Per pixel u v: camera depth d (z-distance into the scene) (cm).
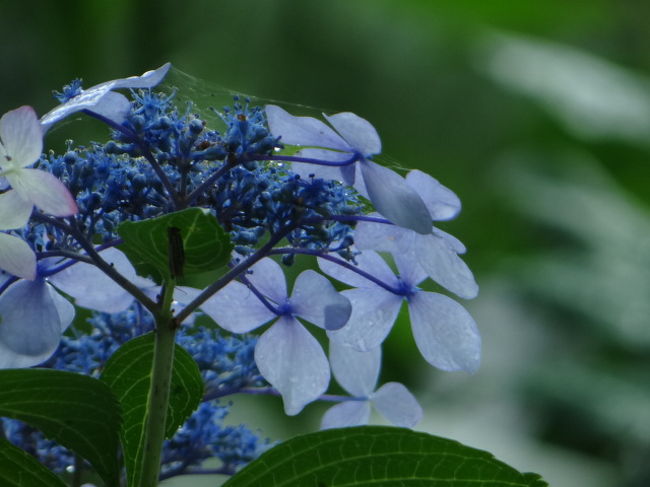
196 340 86
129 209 80
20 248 79
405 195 80
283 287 82
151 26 190
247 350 86
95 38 183
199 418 86
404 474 81
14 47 181
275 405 162
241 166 80
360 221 81
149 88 81
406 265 83
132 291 80
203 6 205
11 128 78
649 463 178
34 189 78
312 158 80
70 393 80
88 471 86
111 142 80
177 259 78
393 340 183
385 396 86
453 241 82
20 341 80
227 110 82
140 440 83
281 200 80
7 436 86
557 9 216
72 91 81
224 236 78
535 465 177
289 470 81
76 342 85
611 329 200
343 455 80
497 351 196
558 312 204
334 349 86
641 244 219
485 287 211
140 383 83
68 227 80
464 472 80
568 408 186
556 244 221
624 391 190
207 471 86
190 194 80
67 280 83
